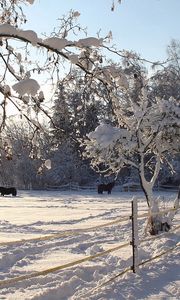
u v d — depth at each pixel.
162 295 8.48
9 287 9.48
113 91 6.01
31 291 9.23
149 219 15.63
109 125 17.11
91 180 63.25
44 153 6.28
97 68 5.77
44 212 28.92
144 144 17.09
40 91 5.29
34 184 59.00
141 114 17.00
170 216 15.93
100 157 17.14
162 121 17.11
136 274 9.83
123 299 8.25
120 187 59.19
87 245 14.70
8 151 6.17
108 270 10.67
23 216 26.19
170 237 14.89
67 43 5.50
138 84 6.19
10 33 5.35
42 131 6.09
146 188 16.62
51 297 8.66
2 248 13.84
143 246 13.66
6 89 5.35
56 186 60.31
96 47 5.66
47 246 14.53
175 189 54.03
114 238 16.17
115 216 24.52
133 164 17.05
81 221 23.02
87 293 8.53
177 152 17.88
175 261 11.12
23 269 11.02
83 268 10.73
